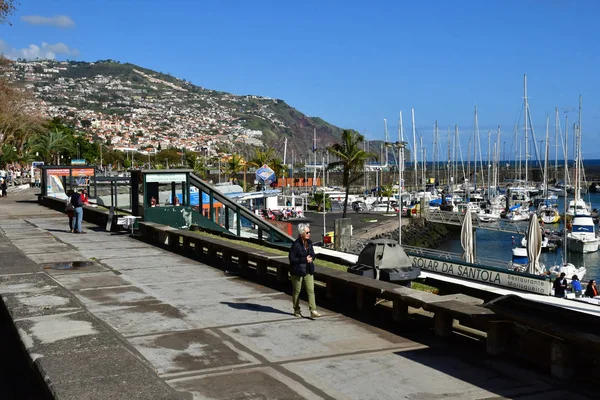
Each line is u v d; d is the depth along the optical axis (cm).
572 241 5766
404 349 730
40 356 569
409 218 7594
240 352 714
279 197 8981
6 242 1508
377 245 1072
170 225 2025
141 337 775
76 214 2102
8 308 776
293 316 894
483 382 617
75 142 13338
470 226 3238
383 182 14975
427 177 16088
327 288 1005
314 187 11469
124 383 497
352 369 656
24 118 8506
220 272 1289
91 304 971
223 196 2230
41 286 920
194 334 791
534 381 620
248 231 3225
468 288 1002
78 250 1639
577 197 7694
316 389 596
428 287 1133
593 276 4847
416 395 581
